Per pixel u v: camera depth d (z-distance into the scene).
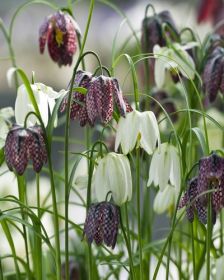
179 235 1.28
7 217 1.01
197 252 1.13
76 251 1.28
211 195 0.99
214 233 1.30
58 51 1.14
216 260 1.08
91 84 0.98
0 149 1.02
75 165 1.01
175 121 1.37
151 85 1.46
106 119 0.98
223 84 1.14
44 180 1.56
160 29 1.23
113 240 0.99
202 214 1.00
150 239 1.21
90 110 0.98
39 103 1.04
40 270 1.08
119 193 1.00
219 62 1.14
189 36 1.36
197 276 1.08
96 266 1.17
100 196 1.01
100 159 1.01
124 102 1.00
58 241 1.00
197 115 1.19
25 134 0.97
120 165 1.00
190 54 1.22
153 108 1.37
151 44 1.24
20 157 0.97
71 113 1.01
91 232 0.99
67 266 1.00
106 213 0.99
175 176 1.04
